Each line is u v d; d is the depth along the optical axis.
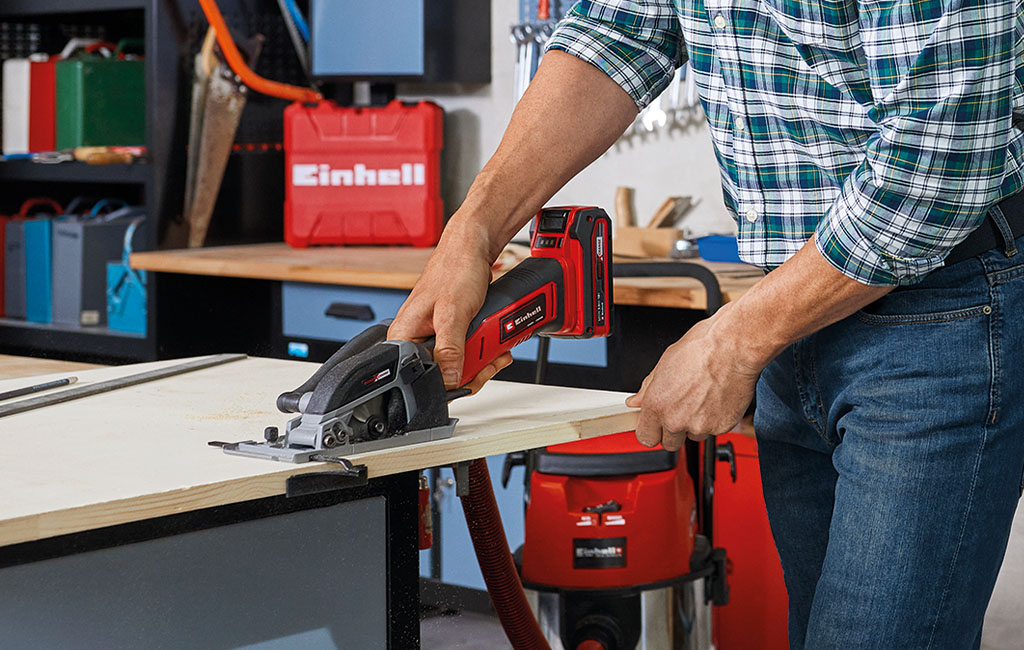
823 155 1.18
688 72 3.06
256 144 3.38
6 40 3.70
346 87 3.50
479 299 1.22
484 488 1.50
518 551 1.90
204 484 0.92
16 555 0.89
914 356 1.15
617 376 2.49
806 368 1.28
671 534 1.79
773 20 1.15
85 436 1.13
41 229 3.39
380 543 1.13
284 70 3.46
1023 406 1.16
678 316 2.43
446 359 1.16
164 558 0.98
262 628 1.05
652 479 1.79
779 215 1.24
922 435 1.15
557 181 1.37
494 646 2.81
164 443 1.09
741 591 2.37
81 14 3.55
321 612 1.09
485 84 3.38
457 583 2.78
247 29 3.32
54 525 0.84
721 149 1.29
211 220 3.27
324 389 1.04
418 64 3.16
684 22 1.27
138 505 0.89
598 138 1.38
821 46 1.12
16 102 3.50
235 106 3.28
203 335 3.15
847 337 1.21
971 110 1.00
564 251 1.33
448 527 2.76
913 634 1.16
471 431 1.16
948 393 1.14
